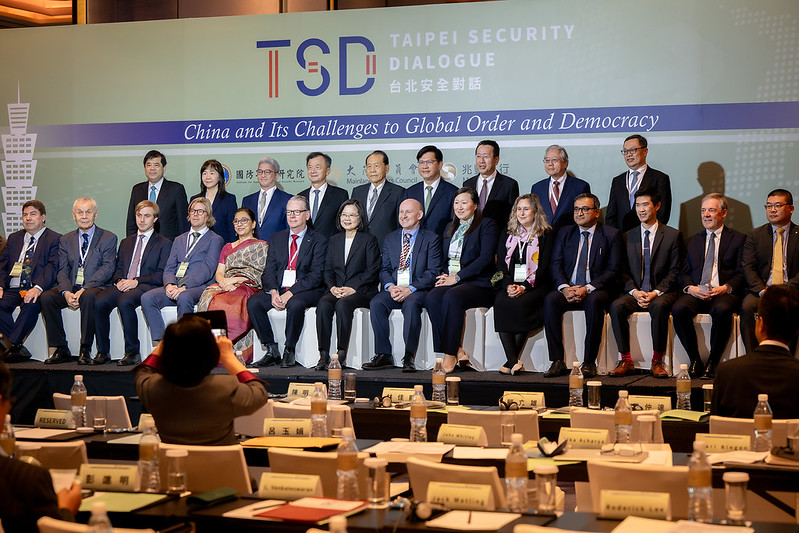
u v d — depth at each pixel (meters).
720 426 3.94
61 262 9.16
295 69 9.38
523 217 8.16
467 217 8.45
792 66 8.34
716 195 7.98
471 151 9.02
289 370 8.22
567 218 8.59
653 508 2.62
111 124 9.70
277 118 9.41
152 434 3.31
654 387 7.28
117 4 10.32
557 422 4.92
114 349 8.86
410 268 8.45
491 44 8.98
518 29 8.91
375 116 9.22
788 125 8.37
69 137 9.76
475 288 8.21
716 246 7.93
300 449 3.78
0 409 2.61
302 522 2.58
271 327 8.55
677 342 7.81
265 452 3.82
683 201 8.58
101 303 8.71
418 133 9.13
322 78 9.32
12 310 9.08
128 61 9.66
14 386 8.52
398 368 8.38
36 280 9.11
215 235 9.06
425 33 9.12
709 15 8.49
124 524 2.73
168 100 9.61
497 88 8.98
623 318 7.73
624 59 8.68
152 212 9.23
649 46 8.62
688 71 8.55
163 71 9.61
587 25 8.76
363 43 9.24
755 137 8.44
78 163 9.75
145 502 2.86
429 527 2.52
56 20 11.38
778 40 8.35
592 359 7.73
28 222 9.28
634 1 8.64
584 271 8.09
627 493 2.66
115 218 9.71
